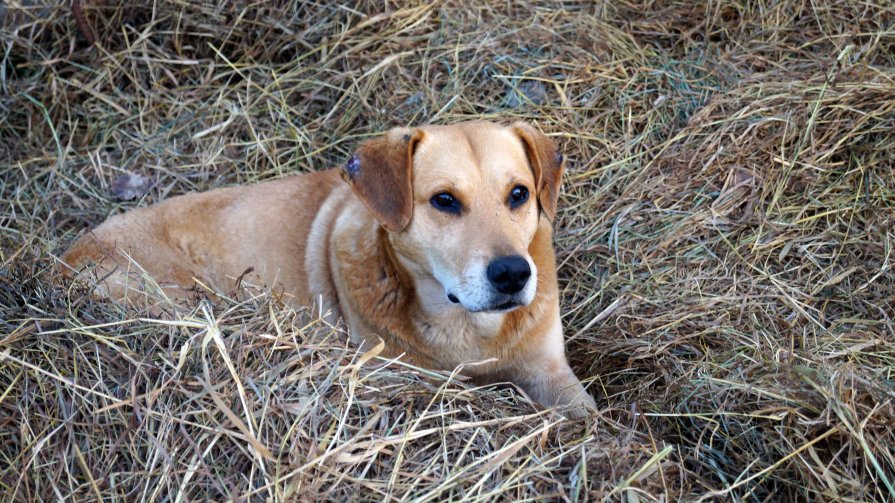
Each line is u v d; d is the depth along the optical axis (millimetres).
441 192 1153
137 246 1344
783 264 1338
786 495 1090
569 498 1041
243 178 1561
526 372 1269
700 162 1432
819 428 1099
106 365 1123
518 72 1546
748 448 1123
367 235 1237
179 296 1321
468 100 1536
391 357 1243
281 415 1078
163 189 1556
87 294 1198
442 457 1071
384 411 1099
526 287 1127
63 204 1542
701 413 1164
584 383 1303
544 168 1214
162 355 1122
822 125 1418
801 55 1537
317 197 1370
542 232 1249
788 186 1392
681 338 1268
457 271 1136
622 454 1082
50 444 1071
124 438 1071
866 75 1453
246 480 1043
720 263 1349
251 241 1362
